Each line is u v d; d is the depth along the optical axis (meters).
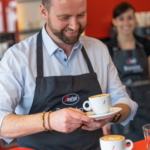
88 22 3.38
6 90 1.31
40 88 1.38
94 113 1.24
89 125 1.21
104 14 3.45
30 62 1.41
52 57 1.46
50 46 1.44
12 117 1.24
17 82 1.36
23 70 1.39
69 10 1.21
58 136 1.39
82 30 1.32
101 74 1.58
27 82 1.39
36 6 3.56
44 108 1.40
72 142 1.41
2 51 3.13
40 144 1.40
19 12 3.52
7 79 1.34
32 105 1.40
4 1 3.27
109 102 1.20
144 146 1.22
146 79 3.06
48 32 1.47
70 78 1.42
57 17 1.24
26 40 1.49
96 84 1.48
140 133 2.90
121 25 2.99
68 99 1.42
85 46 1.58
